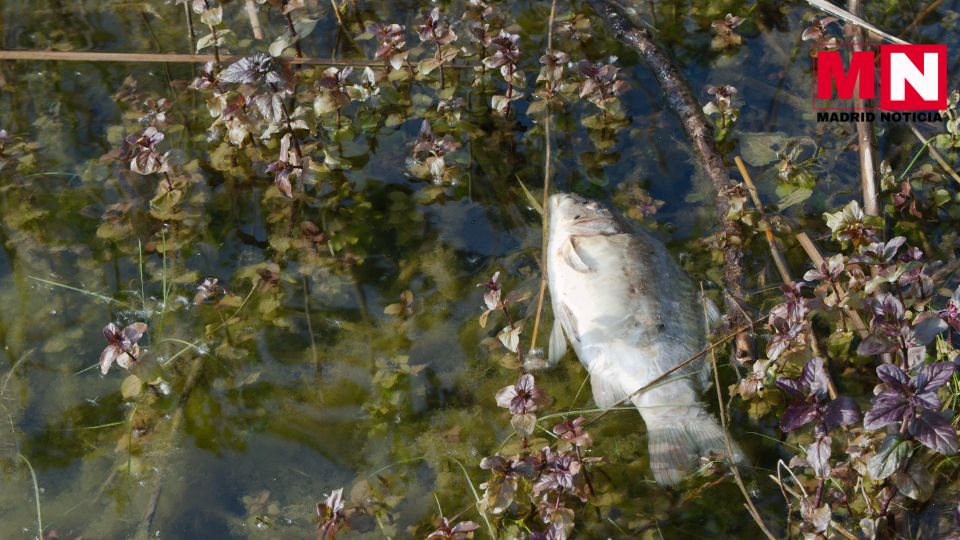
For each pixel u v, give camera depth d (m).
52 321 1.78
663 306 1.75
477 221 1.85
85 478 1.69
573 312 1.76
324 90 1.88
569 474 1.62
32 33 2.03
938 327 1.59
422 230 1.84
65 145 1.92
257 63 1.82
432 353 1.76
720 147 1.91
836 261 1.71
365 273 1.81
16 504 1.68
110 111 1.95
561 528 1.62
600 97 1.91
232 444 1.71
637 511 1.66
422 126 1.88
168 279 1.81
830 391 1.71
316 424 1.72
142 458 1.70
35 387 1.74
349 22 2.04
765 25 2.02
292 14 2.05
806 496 1.63
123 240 1.84
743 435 1.70
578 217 1.81
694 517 1.66
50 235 1.84
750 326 1.75
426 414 1.72
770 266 1.81
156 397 1.73
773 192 1.86
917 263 1.70
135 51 2.01
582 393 1.73
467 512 1.67
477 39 1.94
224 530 1.66
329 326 1.77
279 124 1.89
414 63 1.99
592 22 2.04
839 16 1.96
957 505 1.64
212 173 1.90
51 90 1.97
